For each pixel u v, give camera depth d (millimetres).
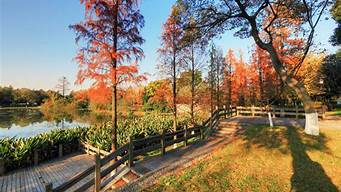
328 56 25016
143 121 23328
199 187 5730
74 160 13867
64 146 15500
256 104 28938
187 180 6176
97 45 10055
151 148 8805
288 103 29938
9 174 11180
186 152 9516
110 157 6828
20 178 10516
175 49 15781
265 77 23578
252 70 25125
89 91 10578
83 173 5840
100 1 9898
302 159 7555
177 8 12602
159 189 5664
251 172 6738
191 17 12547
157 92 17609
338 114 19719
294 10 11836
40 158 13547
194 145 10961
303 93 10883
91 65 9859
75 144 16406
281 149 8531
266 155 8109
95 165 6199
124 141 14008
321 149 8328
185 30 13094
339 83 24531
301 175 6383
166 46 15984
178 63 16406
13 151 12148
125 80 10516
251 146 9234
